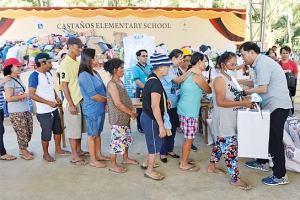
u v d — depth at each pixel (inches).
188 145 128.8
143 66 177.8
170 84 138.2
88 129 133.2
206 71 164.1
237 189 112.2
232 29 332.2
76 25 297.0
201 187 114.9
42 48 272.1
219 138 113.0
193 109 123.6
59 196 110.2
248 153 106.7
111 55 280.7
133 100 162.6
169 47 320.5
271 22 911.7
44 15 291.1
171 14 313.9
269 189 111.6
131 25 307.0
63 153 153.4
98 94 128.3
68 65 131.9
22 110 142.3
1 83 134.4
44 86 136.0
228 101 104.4
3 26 287.4
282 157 111.5
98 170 133.1
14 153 157.4
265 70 107.2
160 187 115.7
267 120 103.1
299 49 865.5
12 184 120.4
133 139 180.7
